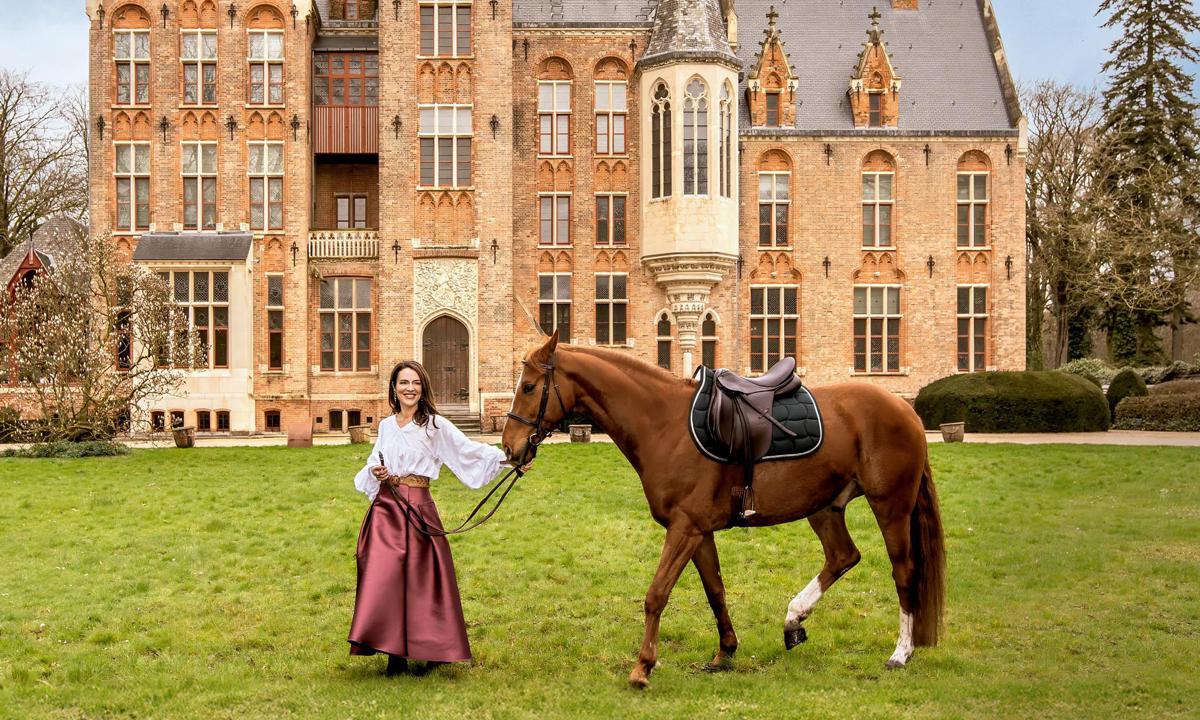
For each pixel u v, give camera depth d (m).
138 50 34.84
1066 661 7.92
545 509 15.88
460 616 7.69
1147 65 48.38
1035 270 52.53
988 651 8.27
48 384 27.06
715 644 8.57
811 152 37.12
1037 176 52.38
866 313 37.12
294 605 10.03
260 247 34.69
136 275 27.16
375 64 36.41
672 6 35.75
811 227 37.03
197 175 34.69
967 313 37.41
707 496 7.63
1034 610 9.55
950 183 37.41
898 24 40.62
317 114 35.88
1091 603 9.80
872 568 11.56
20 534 13.95
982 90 38.81
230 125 34.66
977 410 32.03
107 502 16.88
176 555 12.50
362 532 7.74
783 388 8.01
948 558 12.02
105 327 29.33
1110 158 47.72
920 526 8.08
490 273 34.50
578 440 27.77
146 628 9.23
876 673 7.70
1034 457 22.52
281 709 6.94
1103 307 49.66
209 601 10.21
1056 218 48.59
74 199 51.06
